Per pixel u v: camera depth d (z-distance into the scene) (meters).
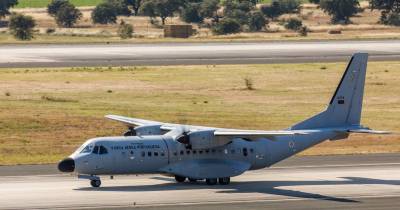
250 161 165.25
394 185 163.88
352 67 173.38
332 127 172.62
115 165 154.25
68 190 154.25
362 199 148.75
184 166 159.12
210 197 149.12
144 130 166.25
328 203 144.38
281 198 149.00
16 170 179.00
